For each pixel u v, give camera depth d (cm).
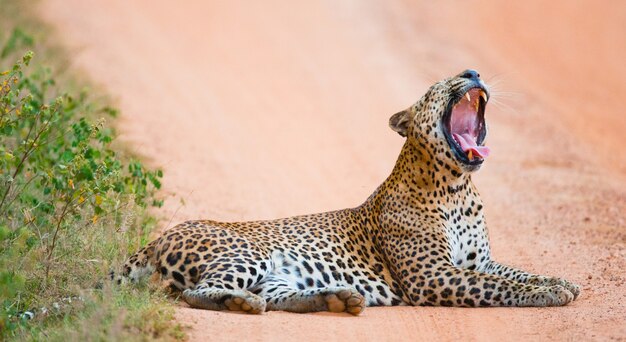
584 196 2970
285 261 1691
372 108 4278
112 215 1883
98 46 4800
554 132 4062
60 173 1941
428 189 1788
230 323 1495
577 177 3291
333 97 4428
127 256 1738
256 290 1652
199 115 3828
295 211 2633
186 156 3105
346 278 1727
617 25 6272
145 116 3609
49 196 1950
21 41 3744
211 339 1426
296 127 3869
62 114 2355
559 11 6500
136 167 2092
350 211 1847
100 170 1811
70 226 1792
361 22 5931
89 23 5300
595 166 3528
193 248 1625
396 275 1759
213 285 1583
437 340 1498
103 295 1514
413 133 1812
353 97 4444
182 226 1673
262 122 3881
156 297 1560
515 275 1798
